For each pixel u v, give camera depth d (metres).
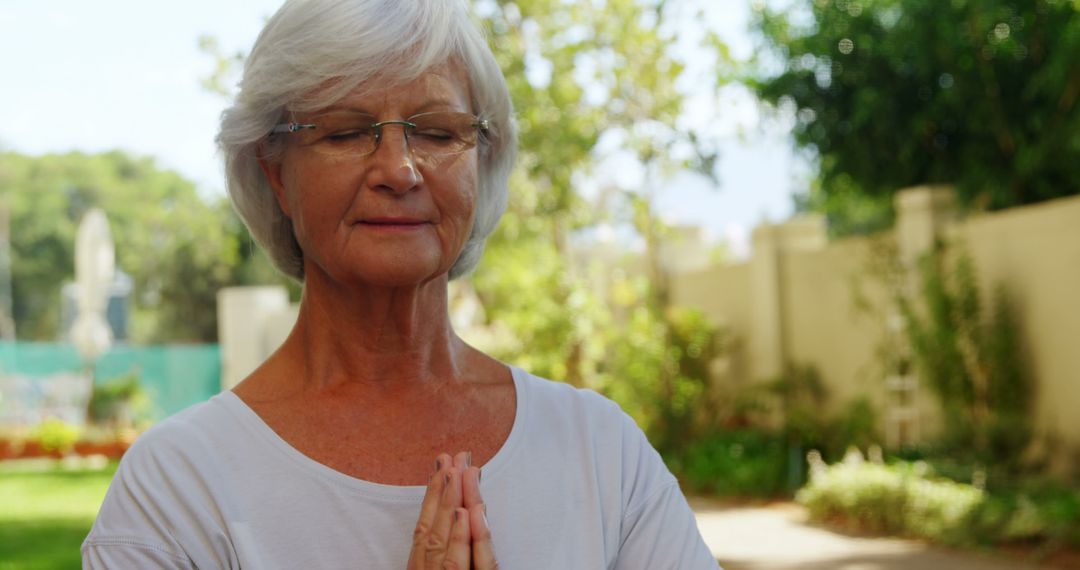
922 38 10.64
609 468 1.45
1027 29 10.30
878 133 11.91
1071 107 10.30
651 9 11.84
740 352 15.20
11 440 16.84
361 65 1.32
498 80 1.47
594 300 13.45
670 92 11.91
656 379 13.80
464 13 1.43
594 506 1.41
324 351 1.43
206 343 41.22
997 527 7.41
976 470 8.55
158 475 1.30
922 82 11.62
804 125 12.52
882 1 11.48
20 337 52.72
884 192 12.62
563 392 1.50
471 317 15.70
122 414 19.62
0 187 52.69
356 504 1.32
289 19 1.35
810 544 7.91
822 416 12.32
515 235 12.92
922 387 10.47
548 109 11.88
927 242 10.47
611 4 11.84
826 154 12.68
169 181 54.50
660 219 13.77
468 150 1.39
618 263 18.56
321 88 1.33
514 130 1.54
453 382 1.47
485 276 14.34
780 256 14.20
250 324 21.44
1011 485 8.28
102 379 21.97
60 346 22.45
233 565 1.28
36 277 52.59
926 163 12.09
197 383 22.02
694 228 19.17
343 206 1.35
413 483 1.37
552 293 13.30
